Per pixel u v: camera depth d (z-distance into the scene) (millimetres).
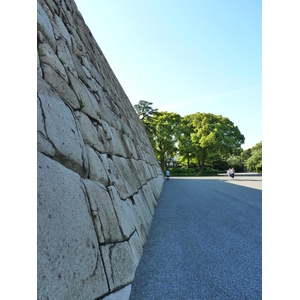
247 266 3256
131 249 2947
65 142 2119
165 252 3787
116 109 6430
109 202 2715
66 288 1450
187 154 41688
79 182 2164
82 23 5359
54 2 3354
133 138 8117
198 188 14414
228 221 5855
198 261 3434
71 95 2791
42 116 1877
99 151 3227
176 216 6508
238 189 13359
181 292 2580
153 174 12078
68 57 3205
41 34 2469
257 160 40219
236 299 2443
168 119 39250
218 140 37719
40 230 1383
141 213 4613
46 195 1550
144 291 2590
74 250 1656
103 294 1889
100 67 6148
